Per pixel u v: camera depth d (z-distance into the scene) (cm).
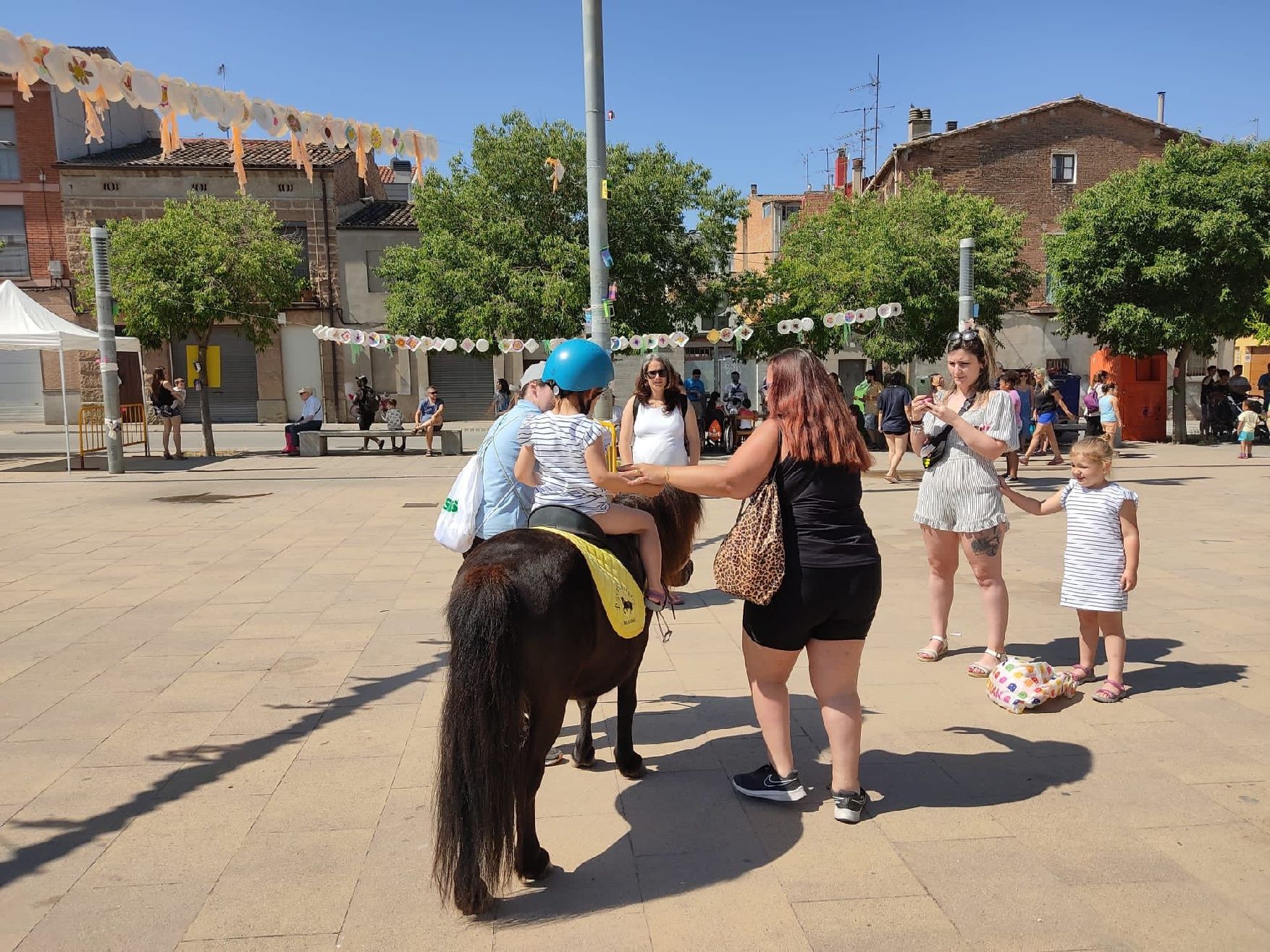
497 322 2133
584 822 377
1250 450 1841
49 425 3036
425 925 303
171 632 648
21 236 2967
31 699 515
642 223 2225
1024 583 781
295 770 423
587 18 877
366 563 877
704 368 3272
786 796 386
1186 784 400
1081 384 3006
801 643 364
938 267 2177
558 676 316
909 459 1800
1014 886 323
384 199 3688
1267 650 588
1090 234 2100
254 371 3105
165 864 343
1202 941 290
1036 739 451
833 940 294
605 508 378
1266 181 1994
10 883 330
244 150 3059
